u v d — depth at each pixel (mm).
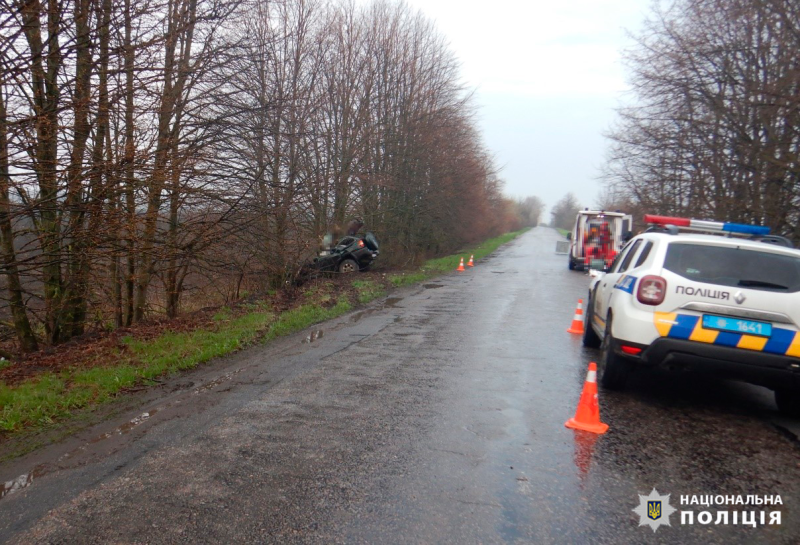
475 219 44688
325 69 19047
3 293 9062
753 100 13523
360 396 6113
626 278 6230
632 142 18797
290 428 5141
